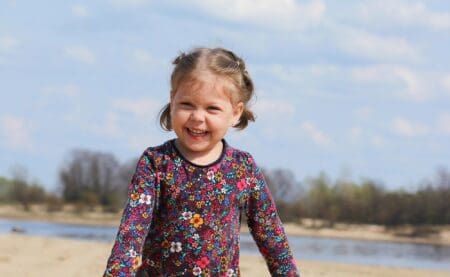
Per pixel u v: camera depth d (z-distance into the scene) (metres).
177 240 3.57
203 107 3.59
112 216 74.69
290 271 3.80
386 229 60.50
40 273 12.81
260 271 14.44
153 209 3.58
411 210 61.16
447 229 57.88
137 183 3.57
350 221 64.75
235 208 3.69
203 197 3.60
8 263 14.04
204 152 3.66
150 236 3.62
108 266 3.39
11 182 85.00
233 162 3.70
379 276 17.39
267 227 3.79
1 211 75.00
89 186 82.38
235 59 3.69
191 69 3.57
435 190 60.84
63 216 72.75
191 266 3.57
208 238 3.59
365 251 33.56
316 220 65.62
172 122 3.66
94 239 31.02
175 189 3.58
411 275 18.80
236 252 3.72
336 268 18.56
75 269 13.59
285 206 68.25
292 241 43.25
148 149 3.67
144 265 3.63
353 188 67.06
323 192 68.12
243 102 3.74
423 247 40.66
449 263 26.89
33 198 83.44
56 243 19.44
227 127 3.67
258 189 3.76
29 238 20.92
